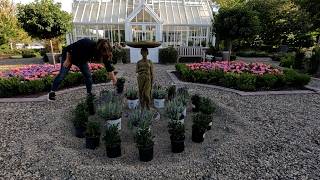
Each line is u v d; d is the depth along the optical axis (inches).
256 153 145.7
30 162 135.2
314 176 124.4
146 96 193.5
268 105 245.4
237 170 128.1
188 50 648.4
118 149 142.1
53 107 239.1
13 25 883.4
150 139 139.4
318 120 203.9
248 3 914.7
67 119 200.2
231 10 461.1
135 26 641.6
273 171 128.1
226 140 161.3
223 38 496.4
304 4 530.6
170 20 662.5
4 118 207.8
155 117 198.5
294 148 153.3
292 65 505.7
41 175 123.4
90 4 677.9
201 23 666.2
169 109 178.2
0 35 792.9
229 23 455.2
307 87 318.7
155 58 644.1
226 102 255.0
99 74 348.5
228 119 205.0
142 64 190.1
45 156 138.8
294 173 126.7
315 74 435.5
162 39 666.2
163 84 345.4
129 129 179.2
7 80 276.8
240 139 162.6
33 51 920.3
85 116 169.2
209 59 615.8
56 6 495.5
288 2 871.7
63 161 133.0
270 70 351.3
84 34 657.6
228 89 307.4
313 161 138.3
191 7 704.4
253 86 302.0
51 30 493.4
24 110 229.6
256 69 364.2
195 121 162.1
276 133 176.2
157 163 136.2
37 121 198.2
